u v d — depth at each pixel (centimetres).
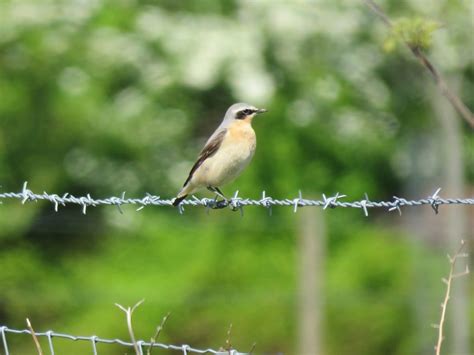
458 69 1716
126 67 1802
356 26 1680
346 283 1650
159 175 1895
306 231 1334
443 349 1497
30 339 1741
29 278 1853
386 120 1878
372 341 1563
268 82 1642
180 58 1688
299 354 1348
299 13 1667
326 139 1866
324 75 1773
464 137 1911
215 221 1814
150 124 1858
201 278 1703
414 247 1659
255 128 1862
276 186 1855
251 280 1703
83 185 1936
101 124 1858
